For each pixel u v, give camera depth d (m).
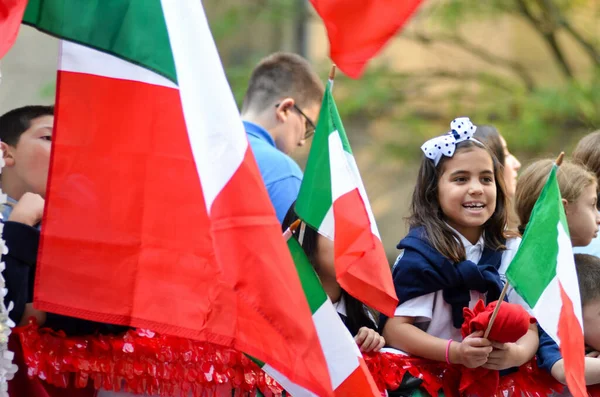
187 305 8.13
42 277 8.02
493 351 9.62
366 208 9.09
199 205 8.20
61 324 8.51
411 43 31.28
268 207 8.02
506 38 31.94
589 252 11.80
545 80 31.58
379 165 29.73
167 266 8.17
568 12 29.95
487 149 10.27
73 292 8.06
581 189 11.13
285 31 31.06
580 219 11.16
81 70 8.27
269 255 7.93
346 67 8.41
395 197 29.83
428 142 10.33
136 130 8.26
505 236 10.56
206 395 8.92
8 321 7.72
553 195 9.66
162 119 8.27
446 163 10.21
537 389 10.22
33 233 8.40
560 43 31.09
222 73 8.09
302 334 7.88
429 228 10.12
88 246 8.12
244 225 7.93
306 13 30.50
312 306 8.95
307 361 7.89
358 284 9.05
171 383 8.78
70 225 8.12
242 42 30.59
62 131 8.20
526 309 10.27
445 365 9.88
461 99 29.36
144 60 8.29
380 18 8.37
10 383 8.23
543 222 9.56
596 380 10.28
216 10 30.38
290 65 12.59
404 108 29.72
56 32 8.27
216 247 7.89
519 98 28.33
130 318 8.10
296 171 11.46
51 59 20.56
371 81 29.30
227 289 8.12
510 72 32.16
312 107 12.59
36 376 8.29
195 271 8.16
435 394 9.74
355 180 9.14
